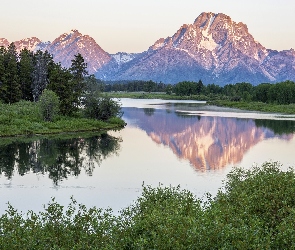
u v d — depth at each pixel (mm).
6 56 103062
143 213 19344
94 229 16344
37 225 16562
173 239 14750
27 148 53156
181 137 67562
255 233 15258
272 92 158625
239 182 25656
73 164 43906
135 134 70000
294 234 15523
